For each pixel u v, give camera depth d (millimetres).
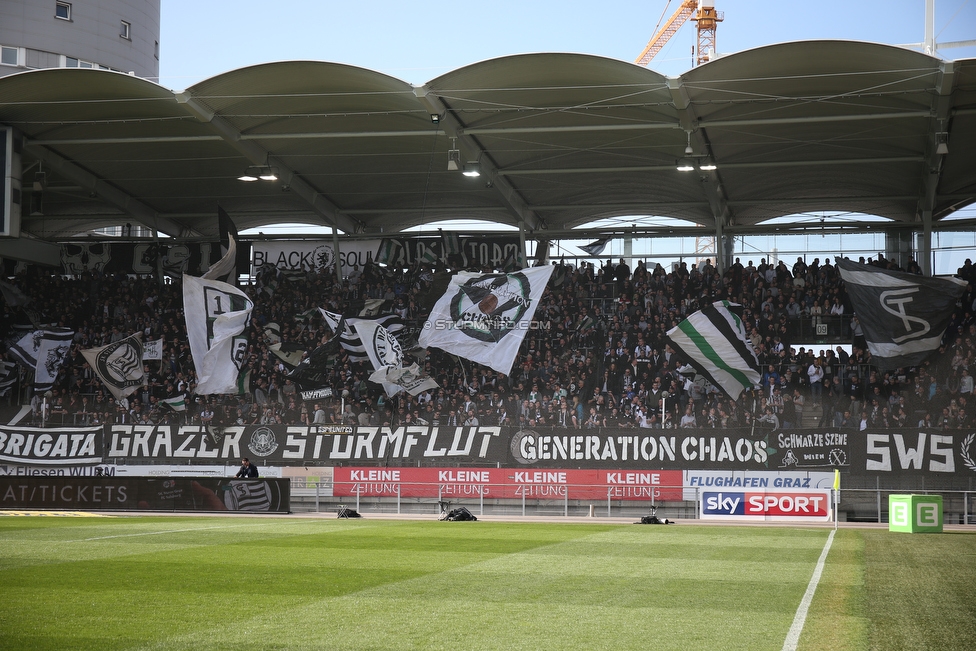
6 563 14125
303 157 35062
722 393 32875
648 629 8883
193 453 32781
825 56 25281
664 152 33406
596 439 30062
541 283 34656
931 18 25922
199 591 11312
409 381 34500
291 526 22875
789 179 35844
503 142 33094
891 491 27219
